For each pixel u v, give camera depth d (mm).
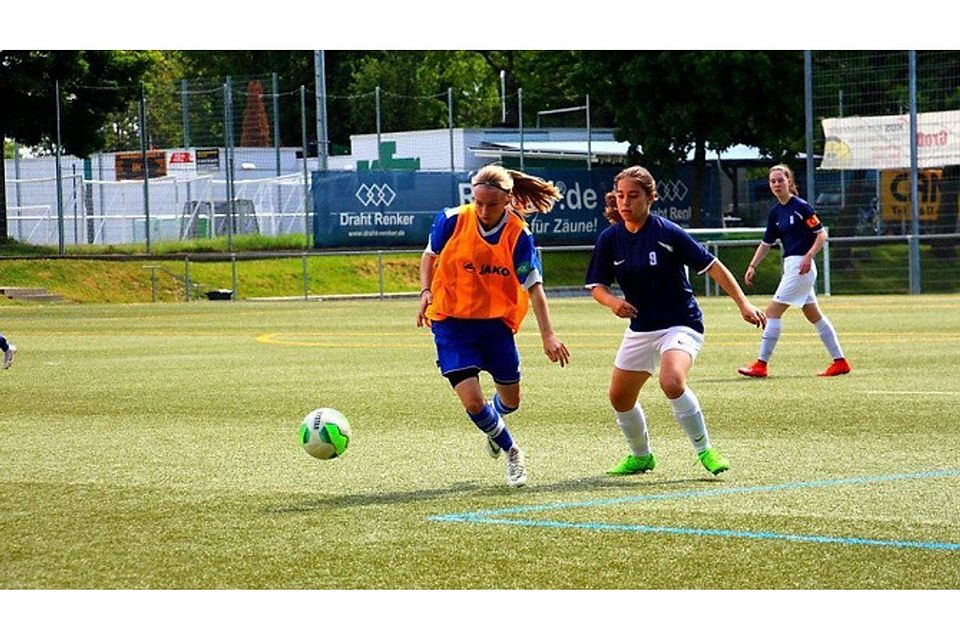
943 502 10867
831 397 18406
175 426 16469
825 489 11500
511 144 75562
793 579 8570
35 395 20328
